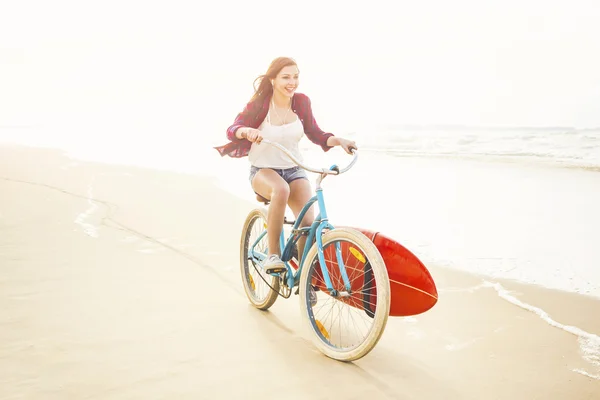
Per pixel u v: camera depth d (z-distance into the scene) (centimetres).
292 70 350
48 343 312
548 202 790
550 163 1248
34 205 664
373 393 275
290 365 303
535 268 498
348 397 270
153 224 621
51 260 466
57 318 348
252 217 410
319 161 1284
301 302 342
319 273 345
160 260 493
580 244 570
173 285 430
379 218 684
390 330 365
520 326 370
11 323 336
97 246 519
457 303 415
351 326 370
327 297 432
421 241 585
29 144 1562
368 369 304
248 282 413
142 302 388
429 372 303
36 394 256
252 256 400
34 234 542
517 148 1620
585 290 439
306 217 356
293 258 377
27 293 389
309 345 334
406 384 287
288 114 368
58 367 284
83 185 820
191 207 720
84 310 365
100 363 292
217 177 979
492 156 1411
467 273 484
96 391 263
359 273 320
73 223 594
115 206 696
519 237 604
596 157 1350
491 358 322
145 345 318
